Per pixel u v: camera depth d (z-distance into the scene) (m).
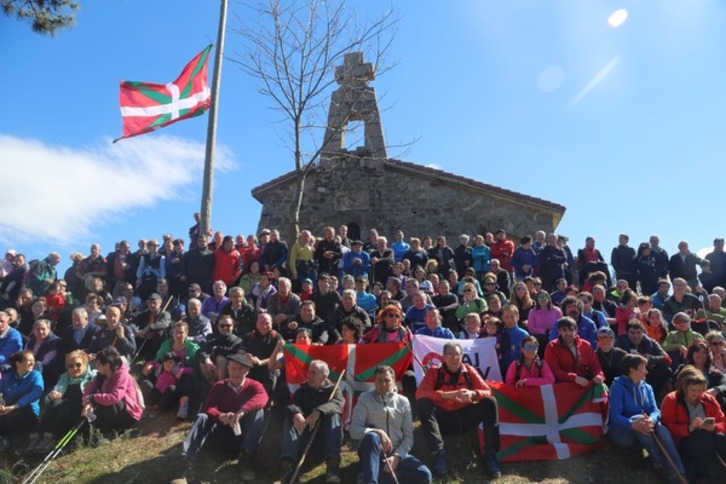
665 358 8.45
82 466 7.18
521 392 7.91
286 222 19.17
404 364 8.48
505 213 18.27
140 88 13.38
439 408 7.55
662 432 7.02
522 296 10.64
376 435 6.61
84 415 7.59
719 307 11.23
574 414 7.79
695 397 7.04
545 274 13.90
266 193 19.58
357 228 18.91
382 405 7.02
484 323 9.42
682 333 9.39
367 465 6.43
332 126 15.77
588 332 9.27
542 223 18.06
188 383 8.48
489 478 7.02
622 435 7.30
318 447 7.11
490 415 7.32
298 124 14.23
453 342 7.71
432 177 18.78
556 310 9.75
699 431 6.92
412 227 18.56
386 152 19.28
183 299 12.67
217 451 7.38
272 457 7.39
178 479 6.66
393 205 18.88
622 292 12.23
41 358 9.26
